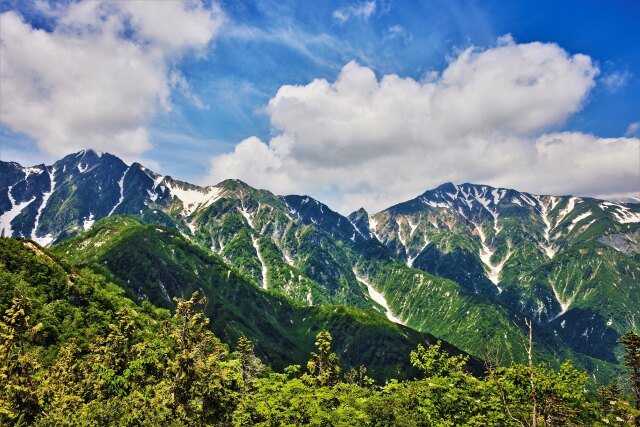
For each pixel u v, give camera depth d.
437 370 55.72
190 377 52.44
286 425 44.28
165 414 50.84
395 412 48.81
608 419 40.69
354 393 58.06
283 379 58.34
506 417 41.44
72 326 130.38
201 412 51.62
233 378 55.59
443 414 46.28
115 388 68.75
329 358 105.69
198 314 59.53
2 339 76.50
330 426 45.38
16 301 85.69
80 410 56.56
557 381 43.75
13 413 57.66
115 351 86.12
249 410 50.16
